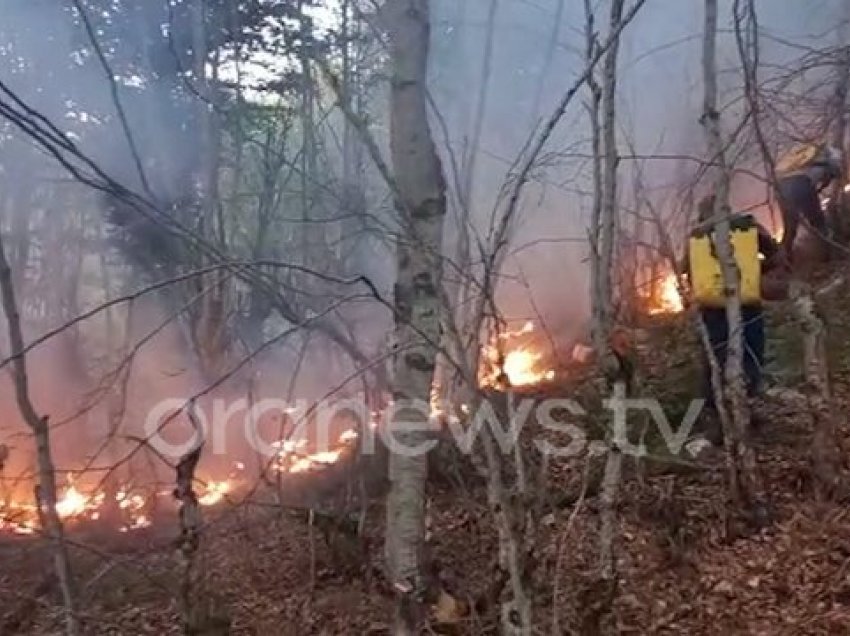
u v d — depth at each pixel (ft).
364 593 18.94
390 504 15.83
